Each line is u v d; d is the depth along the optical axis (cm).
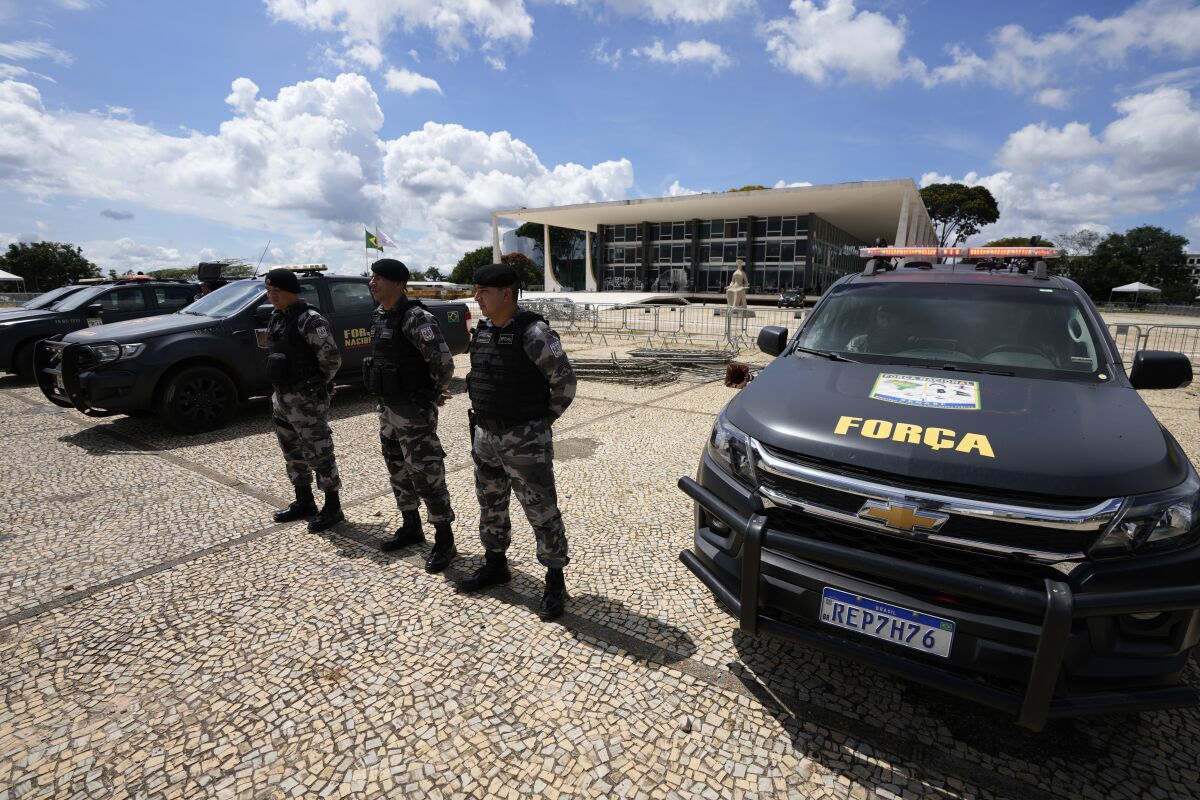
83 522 391
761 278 3791
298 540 367
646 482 466
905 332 315
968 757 203
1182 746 209
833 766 199
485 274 257
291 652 258
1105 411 223
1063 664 174
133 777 194
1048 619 166
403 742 209
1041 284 327
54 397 646
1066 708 172
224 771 197
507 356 263
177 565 335
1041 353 283
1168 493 182
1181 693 175
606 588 310
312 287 707
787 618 222
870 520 196
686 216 3869
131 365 567
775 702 229
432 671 246
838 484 201
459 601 298
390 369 307
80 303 946
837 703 229
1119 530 175
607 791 189
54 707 226
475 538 371
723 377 951
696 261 3997
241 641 266
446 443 579
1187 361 255
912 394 245
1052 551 178
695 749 206
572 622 280
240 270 1081
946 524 188
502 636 269
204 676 243
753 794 188
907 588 193
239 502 427
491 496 295
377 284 308
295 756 203
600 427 638
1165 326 1040
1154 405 765
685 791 189
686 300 3797
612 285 4350
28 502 426
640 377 917
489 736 211
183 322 624
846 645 200
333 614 287
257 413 702
